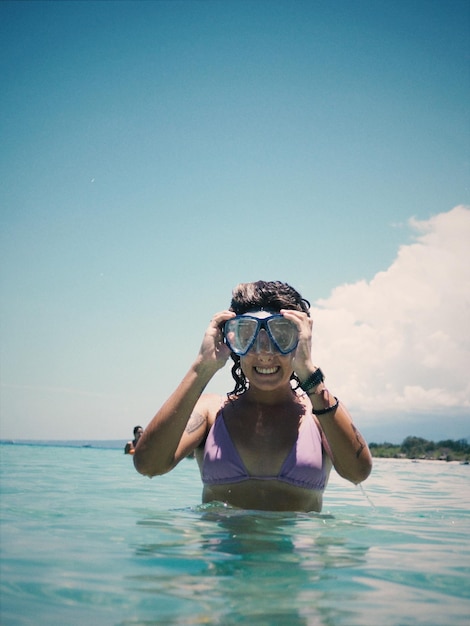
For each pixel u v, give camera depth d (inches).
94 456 523.8
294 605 60.3
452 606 61.5
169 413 113.7
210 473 117.3
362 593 64.9
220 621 55.4
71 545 84.2
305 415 120.9
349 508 146.1
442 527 112.8
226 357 116.8
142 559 76.7
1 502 132.0
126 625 53.9
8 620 54.8
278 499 114.7
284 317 113.7
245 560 77.3
